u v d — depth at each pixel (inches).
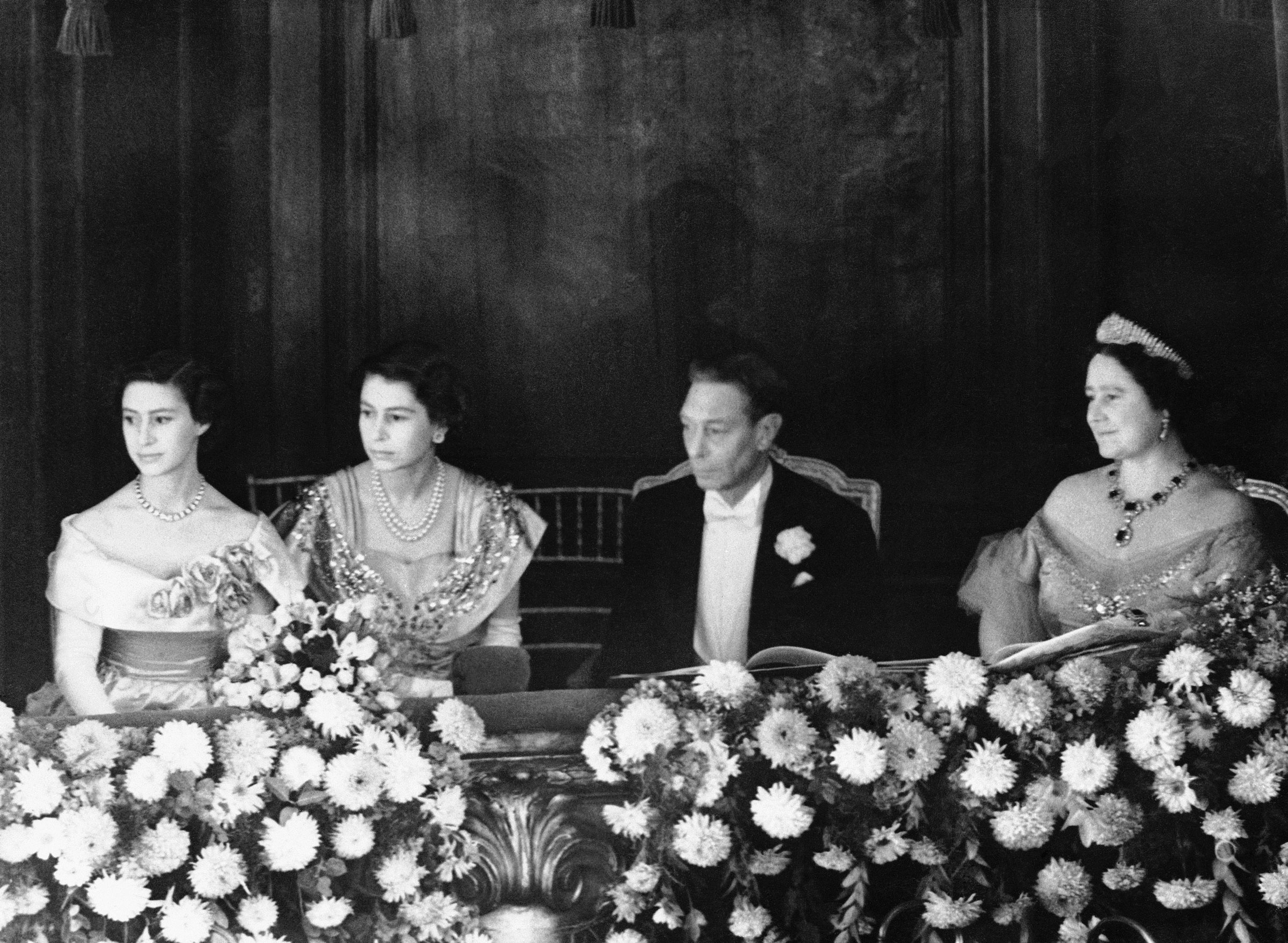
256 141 232.5
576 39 240.5
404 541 213.9
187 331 229.1
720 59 242.1
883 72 242.8
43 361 220.7
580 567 230.5
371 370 214.7
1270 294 233.3
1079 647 192.7
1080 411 235.9
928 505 232.5
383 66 236.4
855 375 237.8
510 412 236.8
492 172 239.1
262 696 175.5
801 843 179.9
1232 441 224.2
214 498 213.2
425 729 180.1
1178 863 181.8
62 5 225.1
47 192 223.3
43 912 172.2
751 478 221.8
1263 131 235.8
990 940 182.1
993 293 239.8
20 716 198.5
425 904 172.9
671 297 240.5
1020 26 241.1
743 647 217.0
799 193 242.8
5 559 215.5
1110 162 239.8
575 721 181.5
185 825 172.1
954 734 179.6
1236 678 178.2
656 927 176.9
